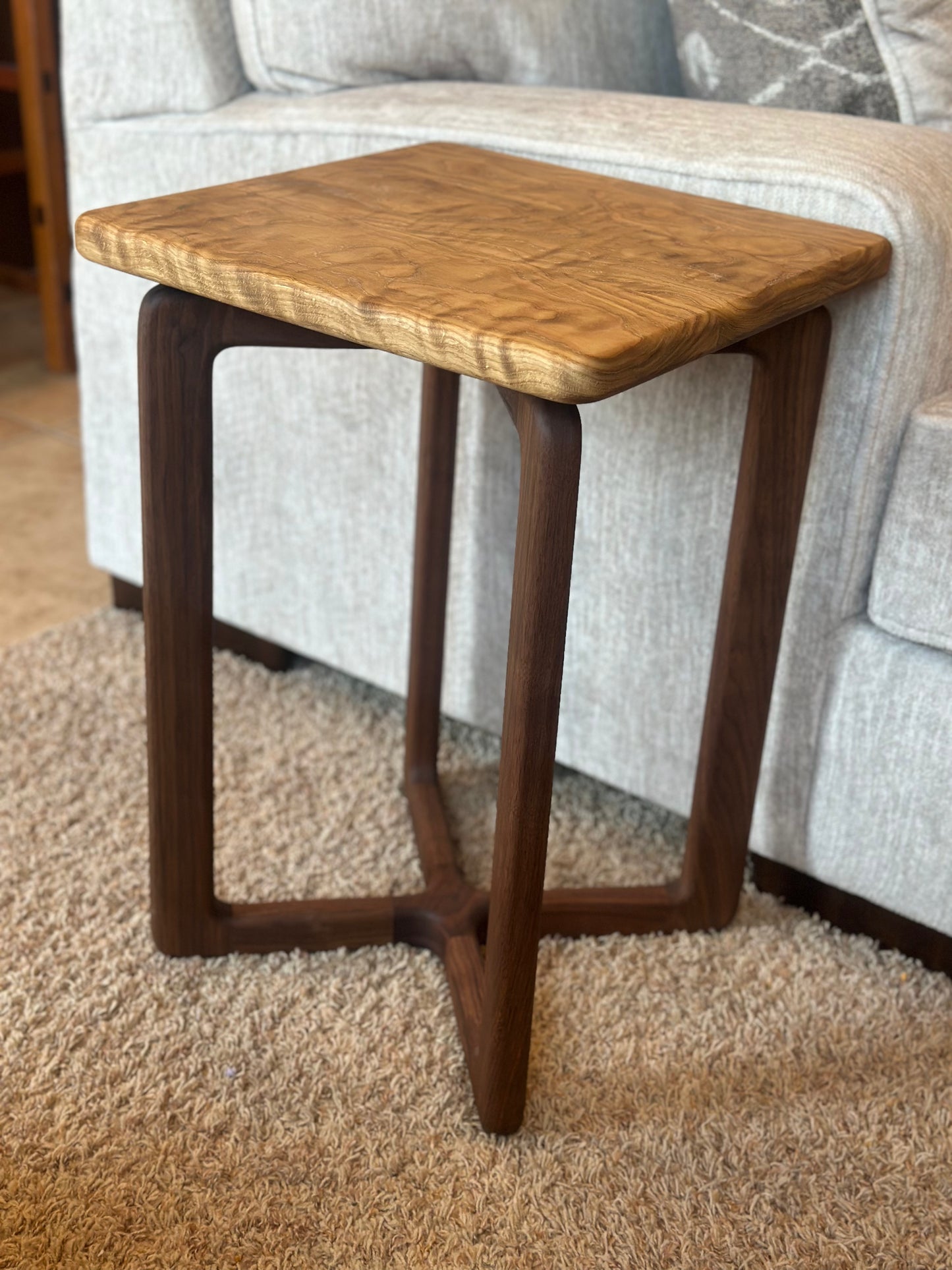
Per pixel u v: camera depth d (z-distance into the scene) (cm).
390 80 118
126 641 144
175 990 98
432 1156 85
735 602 91
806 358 85
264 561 131
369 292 66
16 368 217
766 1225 81
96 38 118
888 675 94
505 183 90
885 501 93
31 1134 85
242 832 115
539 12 120
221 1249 78
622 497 104
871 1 100
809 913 109
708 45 112
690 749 108
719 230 81
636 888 105
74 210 128
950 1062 94
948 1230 81
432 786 117
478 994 93
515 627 73
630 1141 87
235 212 80
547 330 61
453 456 103
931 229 86
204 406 84
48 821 115
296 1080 90
